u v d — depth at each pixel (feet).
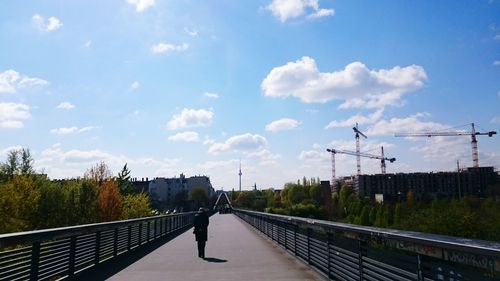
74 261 35.76
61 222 147.64
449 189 637.30
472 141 625.41
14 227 122.72
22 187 131.44
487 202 217.36
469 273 14.64
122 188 213.46
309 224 38.27
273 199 549.54
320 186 577.84
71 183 155.94
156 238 75.97
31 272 29.19
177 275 37.52
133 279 35.78
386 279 22.07
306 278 34.58
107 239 45.80
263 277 35.32
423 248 16.69
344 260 29.78
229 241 72.54
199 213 51.75
